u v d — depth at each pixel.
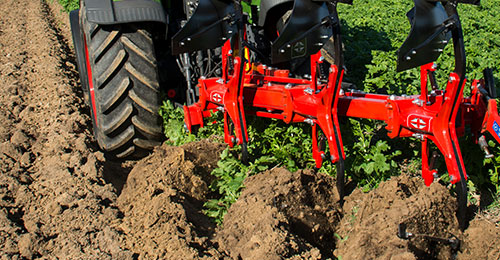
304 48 4.03
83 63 6.61
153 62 5.16
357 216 4.20
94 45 5.04
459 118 3.95
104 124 5.25
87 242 4.00
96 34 5.02
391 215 3.79
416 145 5.38
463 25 9.91
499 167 4.59
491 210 4.45
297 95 4.50
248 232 4.01
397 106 3.98
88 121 6.68
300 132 4.95
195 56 5.92
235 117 4.51
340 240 4.17
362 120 4.84
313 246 4.12
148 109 5.28
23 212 4.48
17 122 6.74
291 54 3.99
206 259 3.70
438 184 3.98
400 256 3.44
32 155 5.61
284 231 3.84
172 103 5.79
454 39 3.59
